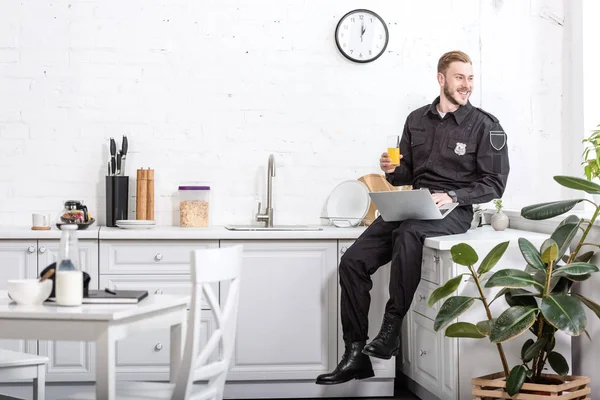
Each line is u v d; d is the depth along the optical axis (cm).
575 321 312
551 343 351
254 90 487
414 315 427
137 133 481
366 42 489
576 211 421
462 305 336
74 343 428
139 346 431
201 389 275
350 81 492
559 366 355
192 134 484
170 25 482
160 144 482
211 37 484
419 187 440
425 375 413
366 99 493
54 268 267
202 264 253
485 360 372
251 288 435
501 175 418
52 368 427
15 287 260
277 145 488
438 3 496
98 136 479
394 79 494
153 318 264
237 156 486
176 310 277
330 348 439
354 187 478
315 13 489
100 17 478
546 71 496
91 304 261
